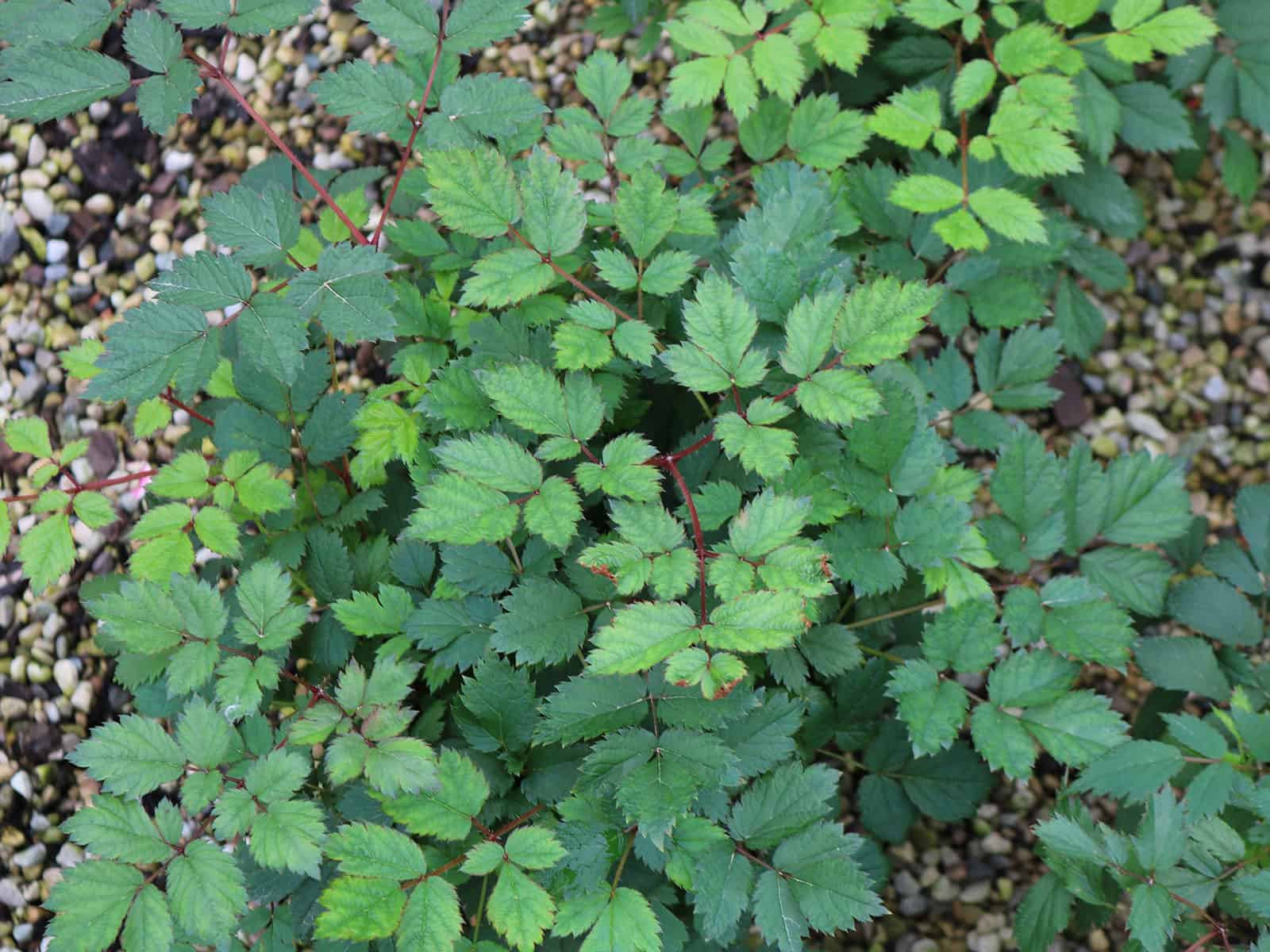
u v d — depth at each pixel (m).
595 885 0.55
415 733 0.65
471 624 0.62
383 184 1.01
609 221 0.66
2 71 0.59
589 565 0.53
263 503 0.66
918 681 0.63
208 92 1.05
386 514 0.73
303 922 0.64
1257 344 0.96
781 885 0.56
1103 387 0.96
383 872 0.53
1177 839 0.59
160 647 0.58
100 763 0.55
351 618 0.63
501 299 0.58
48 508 0.65
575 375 0.57
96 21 0.62
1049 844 0.60
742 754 0.59
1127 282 0.93
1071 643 0.64
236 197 0.59
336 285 0.57
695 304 0.56
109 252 1.02
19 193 1.03
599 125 0.71
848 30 0.70
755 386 0.62
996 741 0.62
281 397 0.70
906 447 0.62
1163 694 0.78
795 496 0.60
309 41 1.05
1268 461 0.93
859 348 0.56
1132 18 0.73
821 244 0.62
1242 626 0.70
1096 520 0.71
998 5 0.74
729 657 0.51
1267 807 0.58
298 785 0.55
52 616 0.93
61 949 0.53
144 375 0.56
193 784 0.56
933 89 0.72
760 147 0.75
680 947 0.61
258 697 0.58
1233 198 0.98
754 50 0.70
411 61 0.66
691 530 0.62
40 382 0.99
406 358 0.67
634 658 0.52
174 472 0.66
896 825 0.75
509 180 0.58
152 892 0.54
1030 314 0.77
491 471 0.56
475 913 0.61
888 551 0.62
